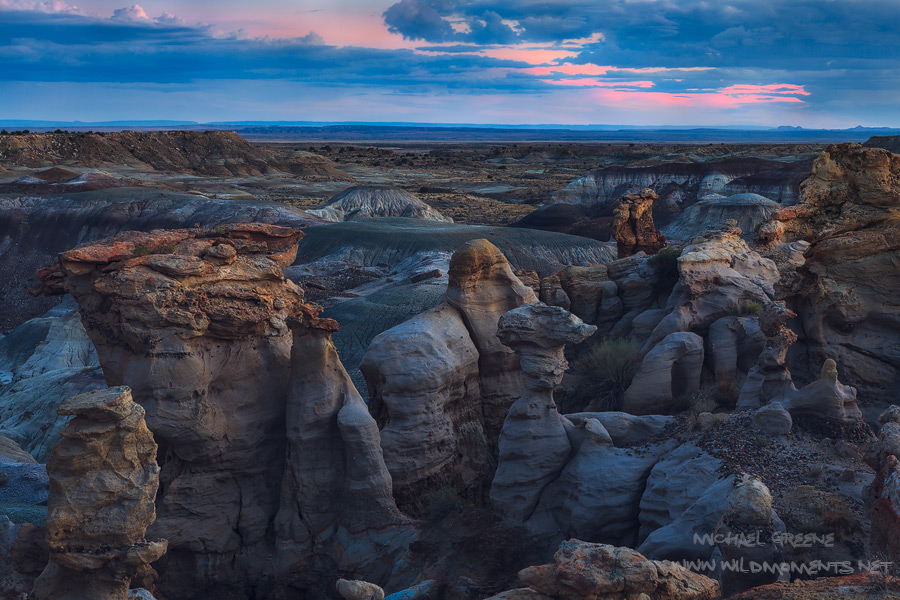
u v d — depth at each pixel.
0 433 48.12
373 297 77.75
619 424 25.14
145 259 23.25
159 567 24.69
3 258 136.25
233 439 24.81
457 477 28.53
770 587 13.32
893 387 27.89
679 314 32.19
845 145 36.53
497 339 30.89
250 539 25.36
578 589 12.13
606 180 167.12
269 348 25.47
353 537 25.11
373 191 164.50
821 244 29.23
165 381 23.03
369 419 25.22
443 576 21.55
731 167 167.25
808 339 29.45
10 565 19.30
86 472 15.14
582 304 38.81
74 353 67.00
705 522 18.25
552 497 23.70
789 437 21.91
